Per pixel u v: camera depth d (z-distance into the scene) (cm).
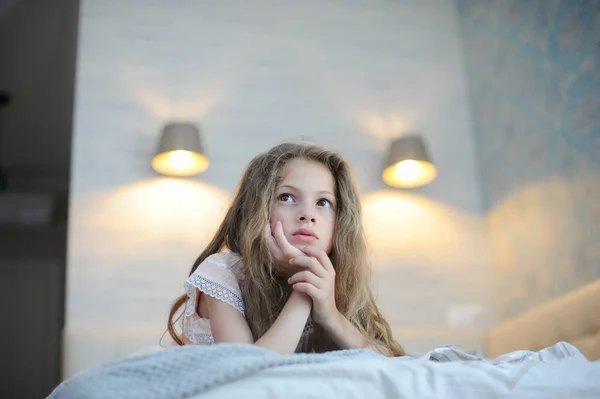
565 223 231
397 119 302
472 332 263
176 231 263
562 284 233
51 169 507
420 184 285
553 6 243
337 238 98
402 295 277
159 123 278
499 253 279
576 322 198
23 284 523
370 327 99
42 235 533
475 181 298
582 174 221
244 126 286
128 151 271
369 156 294
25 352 509
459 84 313
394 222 285
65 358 232
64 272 529
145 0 295
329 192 96
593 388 65
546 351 83
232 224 101
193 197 269
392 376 63
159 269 257
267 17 306
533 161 255
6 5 324
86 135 270
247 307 89
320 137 292
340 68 305
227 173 277
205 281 88
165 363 61
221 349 63
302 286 84
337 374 62
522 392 63
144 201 265
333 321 87
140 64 285
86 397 58
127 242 258
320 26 310
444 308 278
